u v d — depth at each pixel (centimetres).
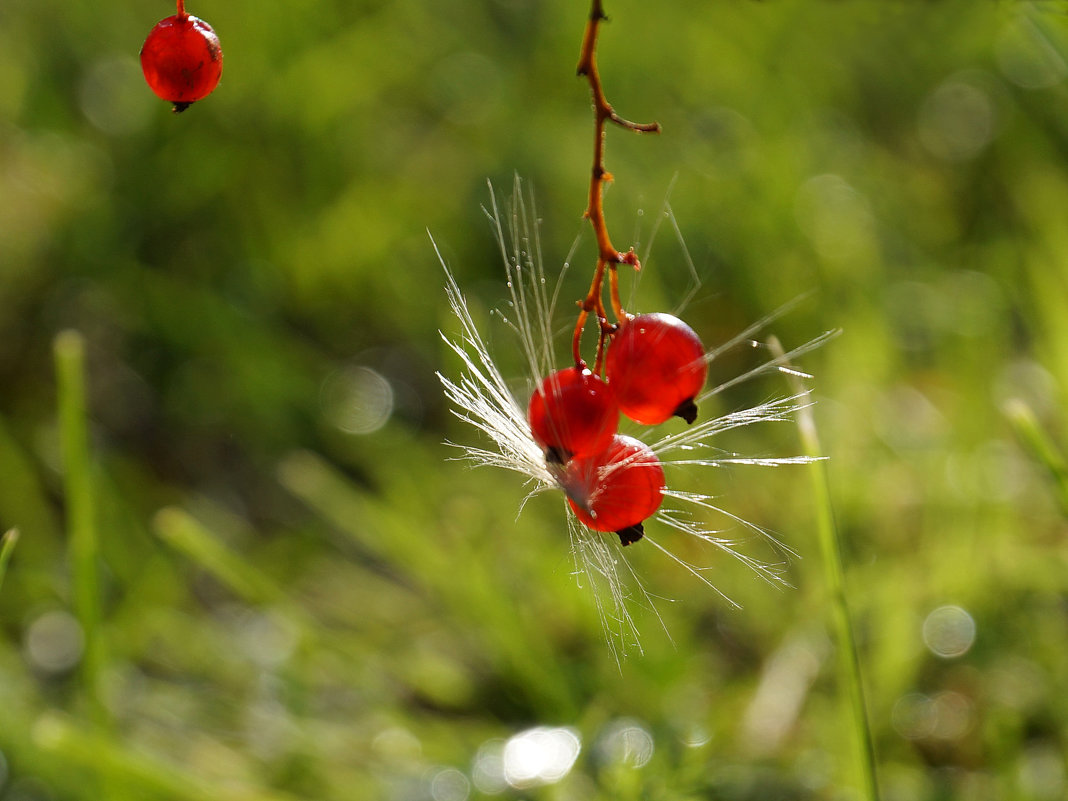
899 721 42
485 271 66
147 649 48
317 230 67
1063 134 67
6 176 70
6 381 61
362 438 58
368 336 65
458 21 78
